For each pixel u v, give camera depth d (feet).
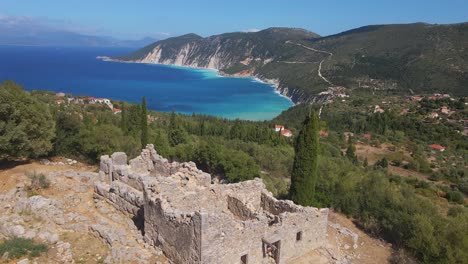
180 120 347.15
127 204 84.74
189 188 82.58
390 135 398.21
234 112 627.46
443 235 93.76
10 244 65.67
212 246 61.93
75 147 139.85
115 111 434.30
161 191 73.82
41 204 82.23
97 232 74.18
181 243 65.00
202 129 298.76
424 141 379.14
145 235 75.00
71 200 90.12
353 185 127.85
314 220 82.02
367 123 432.25
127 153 147.43
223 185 84.84
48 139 123.85
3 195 88.74
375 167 260.21
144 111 168.76
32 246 66.28
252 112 630.33
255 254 70.85
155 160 103.76
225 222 63.72
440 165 294.66
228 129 303.89
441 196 206.08
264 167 195.93
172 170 97.55
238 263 67.62
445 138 380.99
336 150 280.10
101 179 101.81
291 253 77.66
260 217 71.82
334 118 459.32
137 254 68.80
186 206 77.71
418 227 96.22
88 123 193.98
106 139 142.10
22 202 82.64
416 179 233.96
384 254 96.07
